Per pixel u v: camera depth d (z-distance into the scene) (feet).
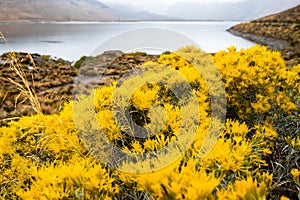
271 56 9.21
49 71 60.64
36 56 69.21
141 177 3.43
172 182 3.15
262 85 8.05
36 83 46.78
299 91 9.02
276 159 6.95
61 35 207.31
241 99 8.03
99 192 4.30
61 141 5.88
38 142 6.65
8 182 5.81
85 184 4.15
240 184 3.02
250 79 7.80
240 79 7.91
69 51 92.53
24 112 23.31
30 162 6.19
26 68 43.52
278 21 256.52
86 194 4.08
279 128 7.94
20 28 309.63
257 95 7.79
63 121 6.41
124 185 5.21
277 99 8.14
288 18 268.41
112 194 4.47
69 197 4.02
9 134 7.00
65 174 4.22
